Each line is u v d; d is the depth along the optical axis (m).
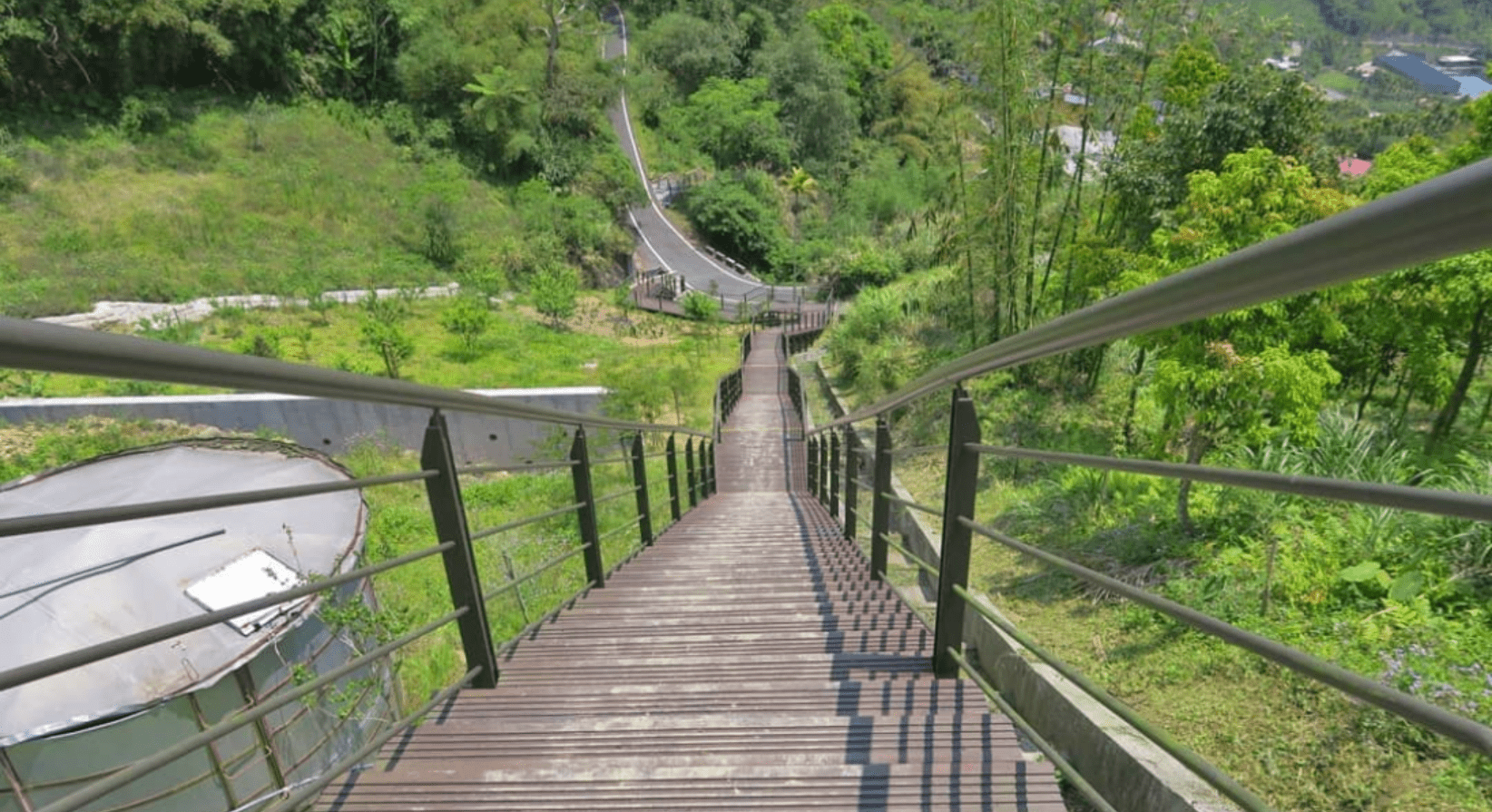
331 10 31.64
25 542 4.72
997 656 4.02
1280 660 0.77
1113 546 4.68
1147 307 0.94
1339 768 2.58
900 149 46.12
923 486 7.89
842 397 13.34
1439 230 0.51
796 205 42.44
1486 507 0.54
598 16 48.28
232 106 28.45
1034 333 1.31
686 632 2.80
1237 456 5.14
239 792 4.30
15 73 23.34
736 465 11.29
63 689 3.88
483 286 22.75
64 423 12.45
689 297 24.95
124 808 3.93
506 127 32.75
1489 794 2.33
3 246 18.22
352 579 1.41
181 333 15.82
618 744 1.75
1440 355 5.59
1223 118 6.95
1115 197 8.13
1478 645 2.94
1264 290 0.73
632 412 13.60
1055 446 7.47
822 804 1.49
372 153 29.70
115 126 24.77
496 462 14.16
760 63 47.78
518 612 6.20
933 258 13.67
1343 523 4.05
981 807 1.46
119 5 24.50
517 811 1.52
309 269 21.39
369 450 12.90
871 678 2.03
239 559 4.81
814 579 3.73
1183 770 2.68
